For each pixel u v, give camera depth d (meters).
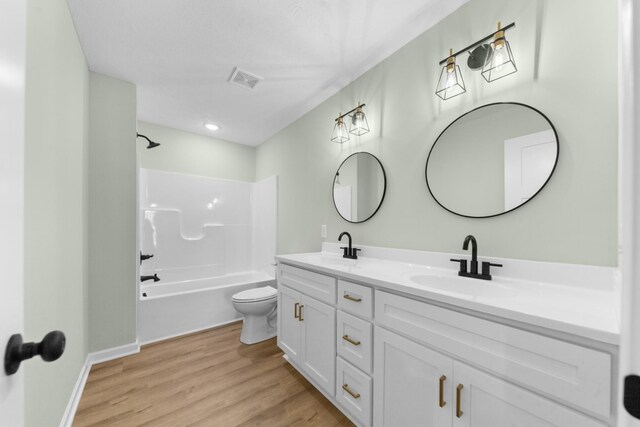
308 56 1.87
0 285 0.40
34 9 1.02
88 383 1.70
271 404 1.50
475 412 0.84
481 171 1.32
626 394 0.31
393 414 1.11
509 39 1.24
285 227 3.06
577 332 0.65
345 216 2.16
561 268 1.06
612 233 0.96
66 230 1.39
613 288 0.94
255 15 1.52
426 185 1.57
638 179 0.30
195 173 3.34
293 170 2.92
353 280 1.33
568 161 1.06
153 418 1.39
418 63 1.64
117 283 2.08
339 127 2.08
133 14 1.50
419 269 1.46
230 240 3.59
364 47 1.78
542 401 0.71
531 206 1.16
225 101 2.50
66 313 1.38
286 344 1.90
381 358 1.16
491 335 0.81
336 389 1.42
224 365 1.92
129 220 2.15
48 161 1.15
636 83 0.30
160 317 2.37
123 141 2.13
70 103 1.48
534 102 1.16
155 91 2.32
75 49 1.59
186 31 1.64
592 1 1.02
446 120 1.48
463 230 1.40
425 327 1.00
